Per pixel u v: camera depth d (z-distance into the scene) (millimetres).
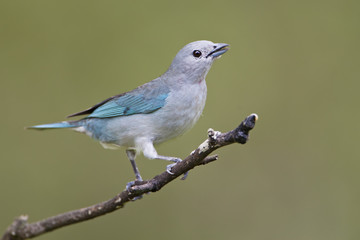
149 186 7707
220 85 15008
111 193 13414
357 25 15062
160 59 15008
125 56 14938
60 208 13273
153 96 9828
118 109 10039
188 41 15250
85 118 10766
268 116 14734
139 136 9961
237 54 15234
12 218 13023
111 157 13602
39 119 14242
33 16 14727
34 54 14695
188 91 9875
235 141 6598
